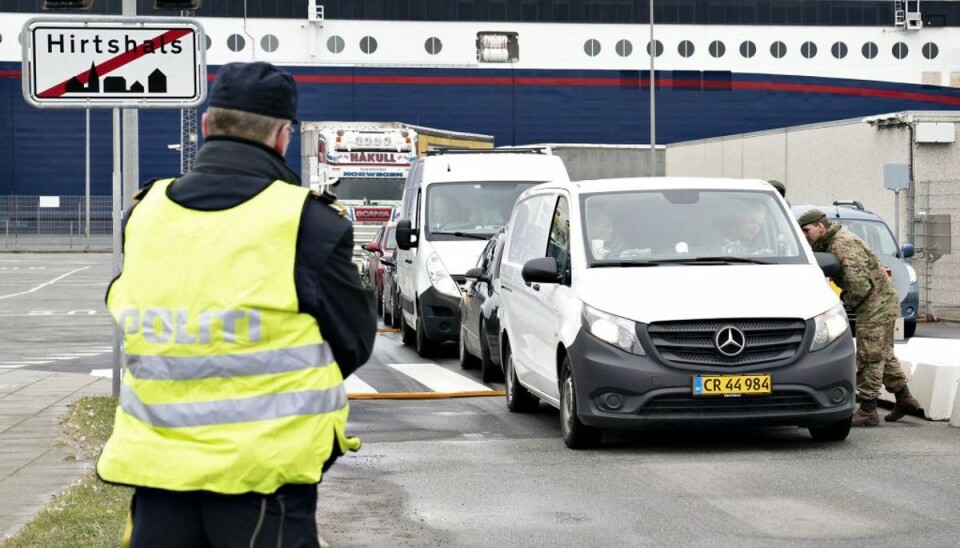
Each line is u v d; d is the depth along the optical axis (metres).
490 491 10.54
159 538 4.33
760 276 12.65
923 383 14.47
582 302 12.46
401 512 9.77
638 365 11.91
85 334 30.09
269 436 4.29
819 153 39.81
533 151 27.81
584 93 91.19
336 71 88.00
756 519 9.32
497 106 89.94
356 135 47.09
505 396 17.28
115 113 14.11
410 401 16.80
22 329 31.56
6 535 8.48
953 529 8.94
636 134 91.81
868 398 13.79
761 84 92.56
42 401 16.16
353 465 11.84
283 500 4.34
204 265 4.35
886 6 95.25
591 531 9.05
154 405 4.33
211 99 4.54
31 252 81.38
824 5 94.50
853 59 95.06
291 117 4.58
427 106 89.00
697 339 12.01
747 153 46.03
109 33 12.80
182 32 12.90
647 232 13.38
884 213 35.44
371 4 91.69
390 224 34.94
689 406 11.91
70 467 11.30
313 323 4.41
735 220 13.55
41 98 12.72
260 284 4.34
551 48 91.56
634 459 11.94
